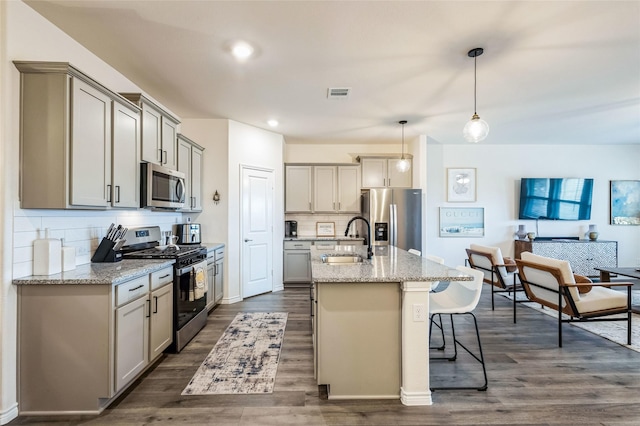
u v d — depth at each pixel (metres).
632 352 2.78
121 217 2.92
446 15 2.03
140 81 3.04
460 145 6.00
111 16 2.04
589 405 2.00
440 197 5.99
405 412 1.93
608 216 5.99
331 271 2.16
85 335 1.89
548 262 3.13
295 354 2.73
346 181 5.52
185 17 2.06
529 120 4.37
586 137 5.41
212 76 2.94
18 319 1.87
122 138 2.43
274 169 5.02
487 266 4.27
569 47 2.42
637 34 2.24
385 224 4.93
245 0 1.89
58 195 1.88
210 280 3.72
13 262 1.84
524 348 2.86
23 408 1.88
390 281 1.97
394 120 4.35
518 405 2.00
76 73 1.92
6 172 1.79
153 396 2.10
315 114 4.08
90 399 1.90
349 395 2.07
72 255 2.15
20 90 1.87
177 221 4.09
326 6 1.94
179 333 2.78
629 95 3.44
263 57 2.59
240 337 3.11
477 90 3.27
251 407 1.98
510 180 5.99
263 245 4.85
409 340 2.02
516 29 2.18
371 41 2.34
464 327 3.41
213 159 4.30
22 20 1.89
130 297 2.11
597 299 2.97
